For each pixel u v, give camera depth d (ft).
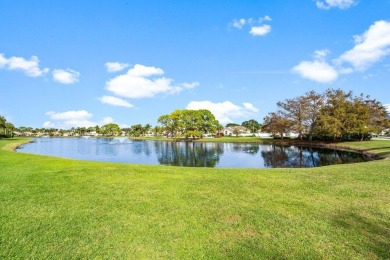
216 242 18.79
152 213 24.41
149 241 18.88
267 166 91.61
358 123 175.83
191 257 16.79
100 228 21.02
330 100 199.41
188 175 43.42
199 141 278.67
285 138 260.21
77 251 17.40
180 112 314.76
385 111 199.11
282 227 21.26
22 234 19.85
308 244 18.45
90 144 250.57
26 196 30.01
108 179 39.88
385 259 16.47
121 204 27.04
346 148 148.87
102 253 17.16
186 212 24.68
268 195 30.50
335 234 19.95
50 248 17.76
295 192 31.81
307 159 110.42
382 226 21.38
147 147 200.13
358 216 23.56
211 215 23.93
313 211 24.91
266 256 16.96
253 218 23.20
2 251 17.26
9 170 48.06
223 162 104.42
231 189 33.42
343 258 16.66
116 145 232.32
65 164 56.65
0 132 317.63
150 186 35.12
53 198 29.22
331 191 32.09
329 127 174.19
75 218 23.12
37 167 51.75
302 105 212.23
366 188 33.37
